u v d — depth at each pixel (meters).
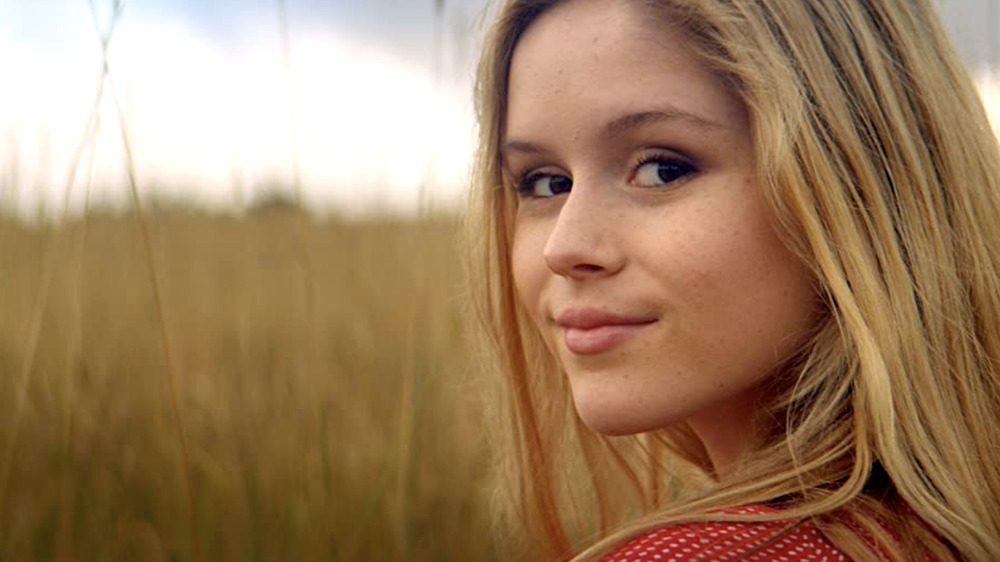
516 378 1.01
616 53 0.66
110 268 2.12
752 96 0.63
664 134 0.64
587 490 1.15
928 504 0.60
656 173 0.65
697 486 1.03
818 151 0.64
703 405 0.65
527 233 0.75
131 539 1.78
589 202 0.66
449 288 2.05
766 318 0.64
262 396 2.15
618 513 1.12
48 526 1.75
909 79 0.71
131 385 2.04
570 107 0.67
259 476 1.96
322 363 2.16
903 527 0.60
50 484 1.79
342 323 2.48
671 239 0.63
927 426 0.64
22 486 1.78
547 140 0.69
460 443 2.12
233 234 2.53
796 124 0.63
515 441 1.05
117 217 2.12
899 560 0.58
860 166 0.65
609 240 0.65
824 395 0.65
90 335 1.99
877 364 0.61
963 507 0.62
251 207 2.47
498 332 0.98
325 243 2.57
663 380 0.64
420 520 1.98
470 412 2.13
